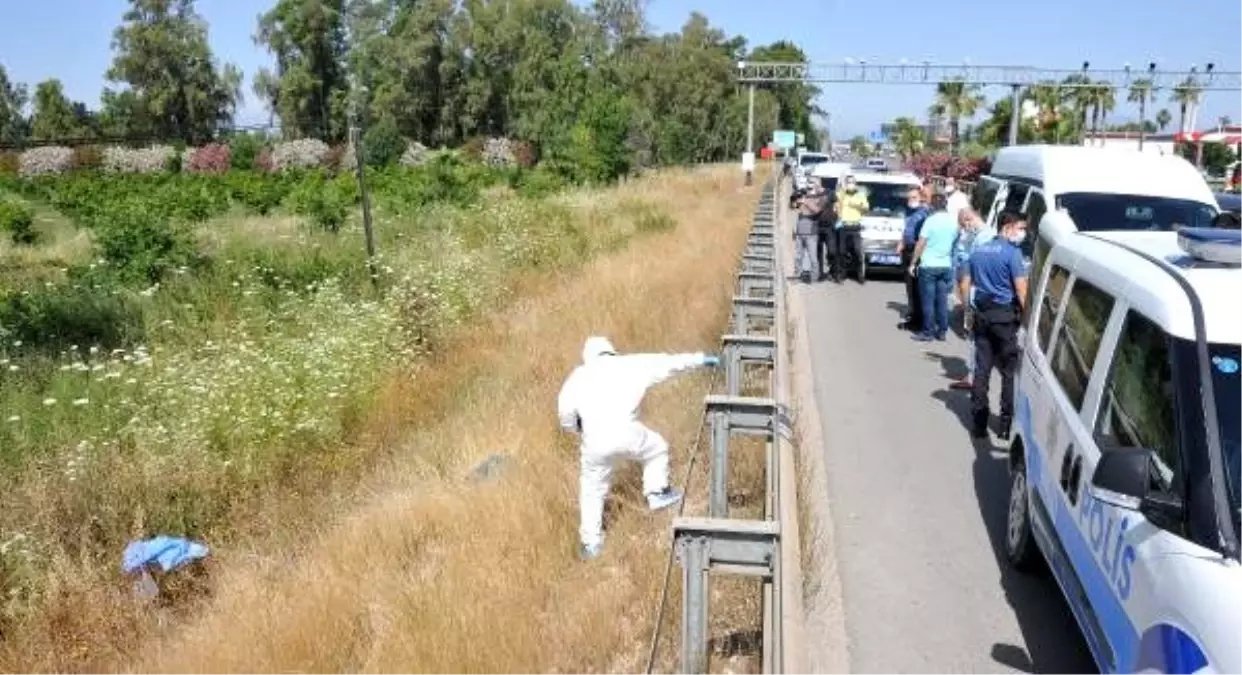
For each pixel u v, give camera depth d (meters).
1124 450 3.30
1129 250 4.61
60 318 11.50
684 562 3.69
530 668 4.45
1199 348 3.50
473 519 6.18
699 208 27.16
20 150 61.00
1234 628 2.80
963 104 81.62
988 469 7.34
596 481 5.79
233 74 84.69
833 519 6.41
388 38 71.75
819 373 10.14
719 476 5.33
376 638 4.89
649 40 74.00
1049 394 4.97
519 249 16.56
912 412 8.78
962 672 4.66
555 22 70.81
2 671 5.54
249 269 14.27
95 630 5.98
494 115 71.38
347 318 11.18
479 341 11.40
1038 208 10.68
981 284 7.89
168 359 9.85
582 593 5.20
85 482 7.20
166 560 6.50
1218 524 3.12
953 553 5.91
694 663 3.74
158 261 14.02
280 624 5.09
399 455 8.12
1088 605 4.02
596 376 5.78
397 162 47.16
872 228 16.22
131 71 81.44
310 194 25.97
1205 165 64.06
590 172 33.72
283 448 8.06
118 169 55.94
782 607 3.27
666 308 11.79
